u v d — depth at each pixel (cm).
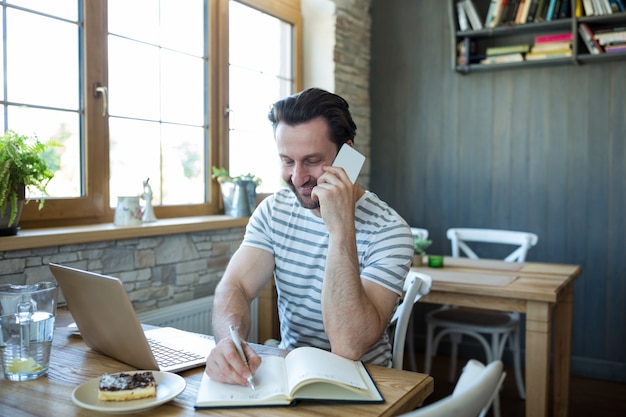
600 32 315
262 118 329
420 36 379
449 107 373
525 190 353
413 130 384
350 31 369
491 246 364
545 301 217
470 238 333
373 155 397
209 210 292
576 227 340
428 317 298
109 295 115
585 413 285
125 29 245
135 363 122
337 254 125
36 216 209
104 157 235
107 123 236
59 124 219
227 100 300
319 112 133
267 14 330
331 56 351
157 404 98
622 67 323
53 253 199
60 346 140
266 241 157
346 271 123
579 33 323
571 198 340
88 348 138
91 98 228
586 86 333
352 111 375
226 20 297
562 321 272
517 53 339
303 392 103
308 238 150
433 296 244
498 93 358
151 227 231
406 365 355
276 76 339
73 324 158
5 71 199
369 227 144
